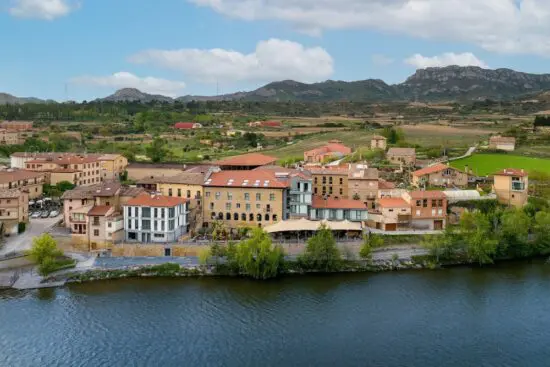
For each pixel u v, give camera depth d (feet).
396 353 349.61
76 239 508.94
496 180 623.77
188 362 336.49
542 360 342.85
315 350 352.28
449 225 561.84
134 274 469.16
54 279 454.81
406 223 567.59
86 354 343.26
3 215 538.47
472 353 350.43
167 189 576.20
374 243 515.09
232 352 348.18
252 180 562.66
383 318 396.37
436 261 513.45
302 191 553.23
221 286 451.53
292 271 485.15
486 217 546.26
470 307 416.26
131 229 516.73
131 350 348.79
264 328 379.55
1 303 413.39
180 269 476.13
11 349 347.15
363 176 606.14
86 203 552.00
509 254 537.65
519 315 403.34
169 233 511.40
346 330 378.73
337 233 535.60
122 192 557.74
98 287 446.60
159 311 402.72
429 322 391.45
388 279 474.08
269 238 483.51
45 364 331.77
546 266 514.27
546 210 595.88
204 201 563.48
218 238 524.93
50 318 389.39
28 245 504.02
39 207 652.89
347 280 469.98
